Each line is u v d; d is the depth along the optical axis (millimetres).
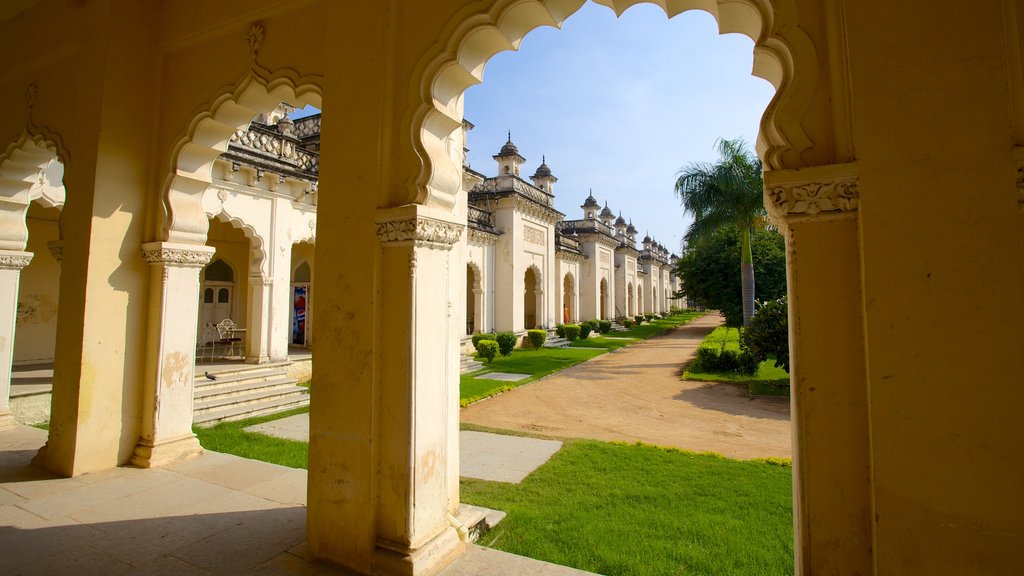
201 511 3037
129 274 3822
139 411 3885
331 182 2613
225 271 11492
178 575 2338
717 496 3818
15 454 4133
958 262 1549
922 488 1539
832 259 1735
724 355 11742
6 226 4941
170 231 3859
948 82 1598
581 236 25609
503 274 16750
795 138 1800
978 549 1484
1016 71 1549
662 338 23250
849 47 1709
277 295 8961
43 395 6430
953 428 1524
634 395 9203
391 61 2549
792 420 1812
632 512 3455
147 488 3373
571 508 3533
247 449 5105
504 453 5078
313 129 12258
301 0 3129
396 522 2336
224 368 8031
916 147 1612
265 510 3061
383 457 2391
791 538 3033
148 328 3912
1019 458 1470
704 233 13328
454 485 2936
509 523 3209
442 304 2574
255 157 8461
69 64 4059
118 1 3791
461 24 2408
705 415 7582
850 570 1657
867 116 1671
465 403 8102
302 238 9633
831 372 1714
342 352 2490
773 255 18891
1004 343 1498
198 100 3691
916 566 1530
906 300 1585
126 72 3809
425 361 2436
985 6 1591
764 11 1939
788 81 1860
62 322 3701
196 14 3729
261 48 3314
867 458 1662
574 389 9805
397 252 2428
